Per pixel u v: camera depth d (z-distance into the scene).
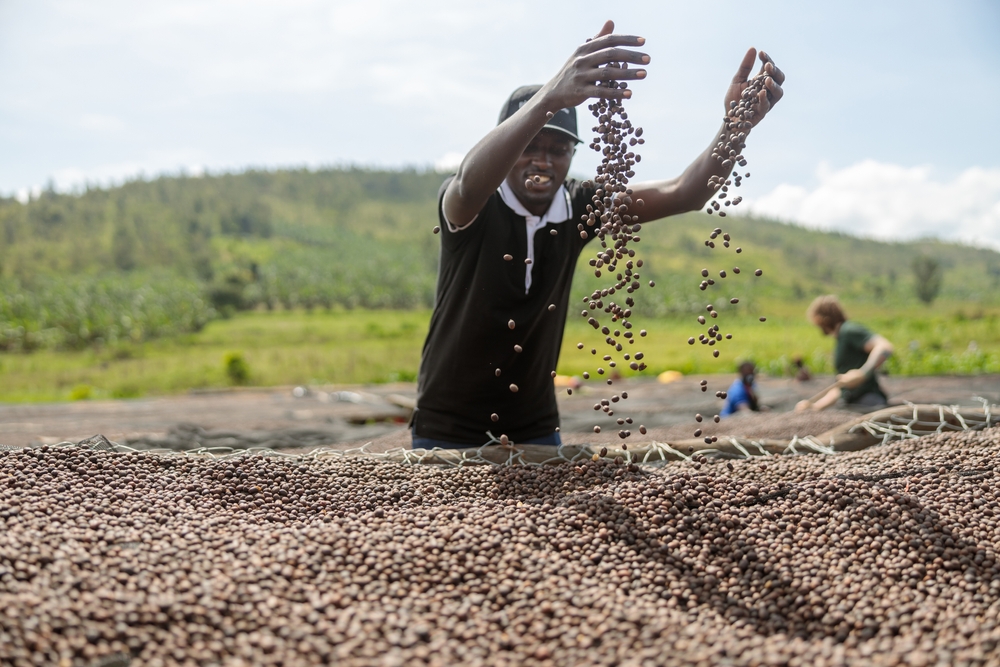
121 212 101.12
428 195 151.12
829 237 124.62
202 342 32.16
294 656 1.68
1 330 30.75
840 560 2.27
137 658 1.66
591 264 2.66
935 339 24.20
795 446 3.52
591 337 28.22
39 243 80.56
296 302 49.19
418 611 1.91
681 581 2.18
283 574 2.02
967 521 2.50
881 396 6.01
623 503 2.59
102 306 36.38
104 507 2.43
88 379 20.44
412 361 23.67
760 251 100.25
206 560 2.07
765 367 17.67
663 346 25.77
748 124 2.71
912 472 2.97
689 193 3.10
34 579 1.88
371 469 3.09
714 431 4.71
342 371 21.25
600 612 1.93
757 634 1.95
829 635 1.96
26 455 2.81
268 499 2.75
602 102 2.65
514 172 2.98
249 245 89.06
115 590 1.88
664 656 1.71
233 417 8.37
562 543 2.32
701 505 2.60
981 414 3.76
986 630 1.85
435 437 3.35
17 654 1.58
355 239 104.19
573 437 4.88
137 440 5.39
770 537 2.42
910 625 1.92
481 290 3.02
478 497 2.88
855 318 41.00
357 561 2.11
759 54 2.82
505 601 1.99
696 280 57.06
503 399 3.28
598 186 2.74
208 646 1.70
